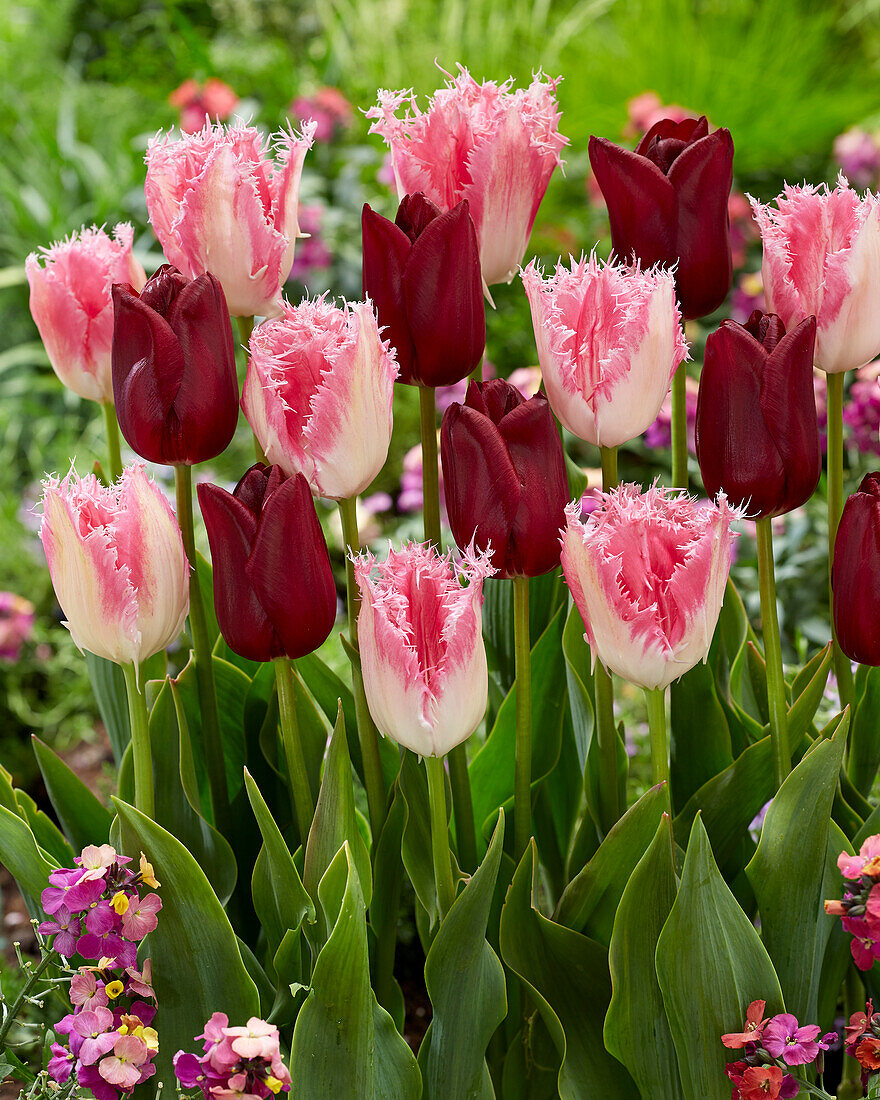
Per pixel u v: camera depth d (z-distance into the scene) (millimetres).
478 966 1089
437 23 3898
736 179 3328
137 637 1081
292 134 1124
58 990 1177
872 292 1107
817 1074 1139
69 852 1177
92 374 1180
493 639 1236
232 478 2475
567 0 4160
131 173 3211
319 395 1064
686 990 1077
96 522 1079
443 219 1080
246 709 1190
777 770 1141
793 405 1078
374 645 1053
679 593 1052
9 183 3170
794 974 1115
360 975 1060
